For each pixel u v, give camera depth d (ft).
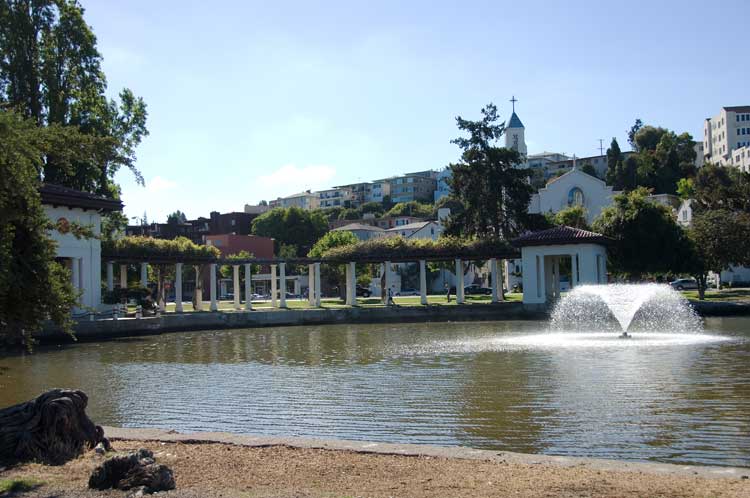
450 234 250.78
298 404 57.88
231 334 154.61
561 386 63.52
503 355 92.02
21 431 35.01
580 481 29.17
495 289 214.48
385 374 75.66
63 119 169.48
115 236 188.55
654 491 27.50
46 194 143.13
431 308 195.11
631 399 56.03
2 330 42.22
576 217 264.11
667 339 111.55
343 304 239.09
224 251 367.04
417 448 36.29
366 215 581.94
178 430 48.85
